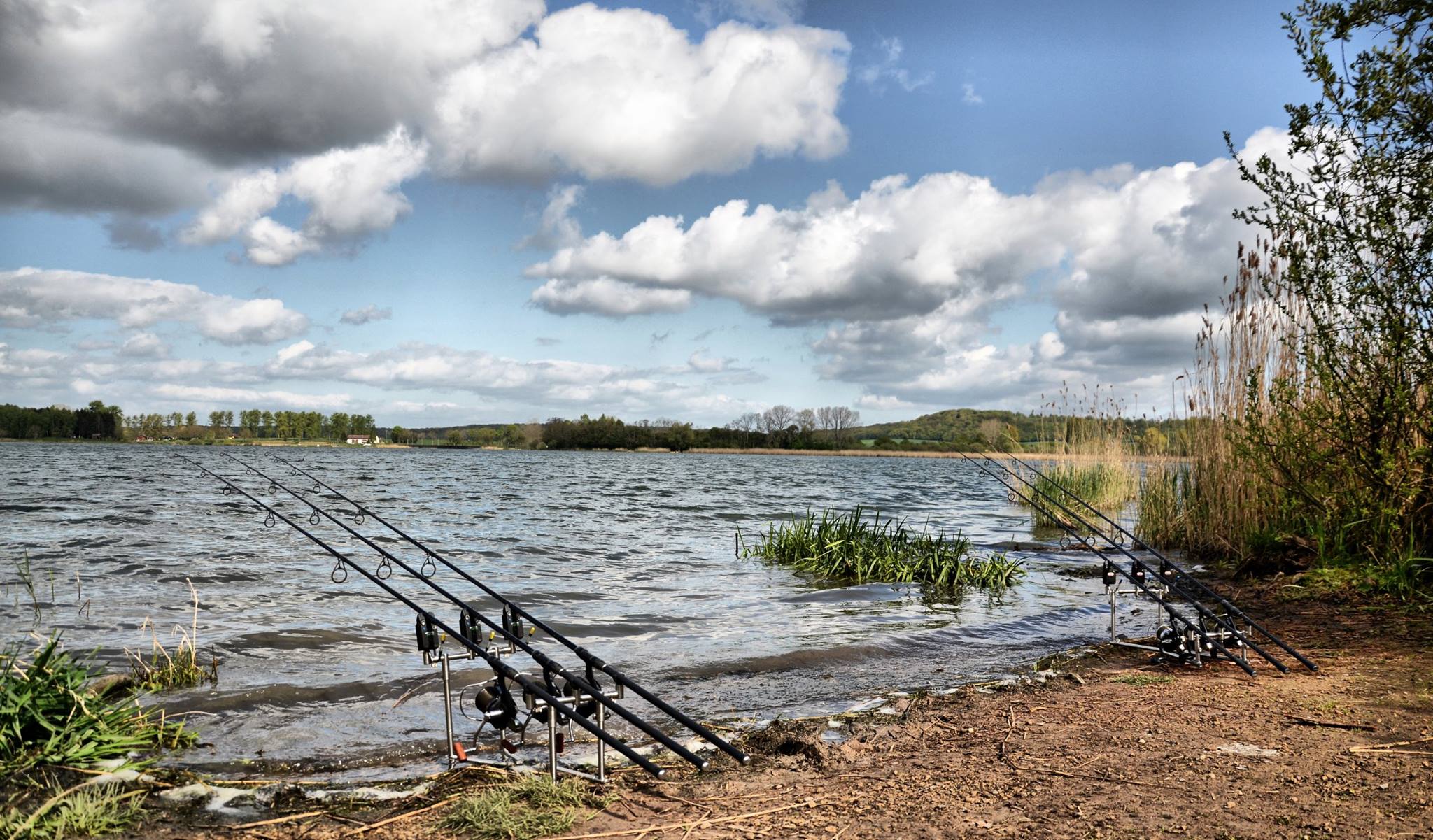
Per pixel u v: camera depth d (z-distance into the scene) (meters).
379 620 7.95
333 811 3.50
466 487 31.83
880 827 3.09
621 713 3.61
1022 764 3.71
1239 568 9.12
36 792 3.56
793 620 8.15
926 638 7.28
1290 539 8.75
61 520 16.86
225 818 3.42
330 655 6.57
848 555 11.74
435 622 4.04
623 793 3.63
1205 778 3.34
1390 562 7.19
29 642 6.82
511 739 4.63
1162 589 6.72
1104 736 4.05
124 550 12.76
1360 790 3.09
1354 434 7.57
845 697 5.48
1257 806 3.01
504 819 3.26
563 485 33.66
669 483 37.12
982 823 3.05
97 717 4.16
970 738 4.25
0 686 4.16
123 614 8.06
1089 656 6.40
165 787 3.71
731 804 3.45
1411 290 6.85
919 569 10.94
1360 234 7.02
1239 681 5.03
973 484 39.56
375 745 4.54
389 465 53.50
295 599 9.03
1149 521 13.12
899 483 40.09
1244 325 10.59
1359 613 6.62
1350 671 5.01
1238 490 10.60
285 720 4.96
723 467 60.78
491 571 11.48
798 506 23.45
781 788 3.64
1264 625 6.61
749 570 11.61
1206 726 4.07
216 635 7.18
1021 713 4.68
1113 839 2.82
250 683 5.72
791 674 6.16
